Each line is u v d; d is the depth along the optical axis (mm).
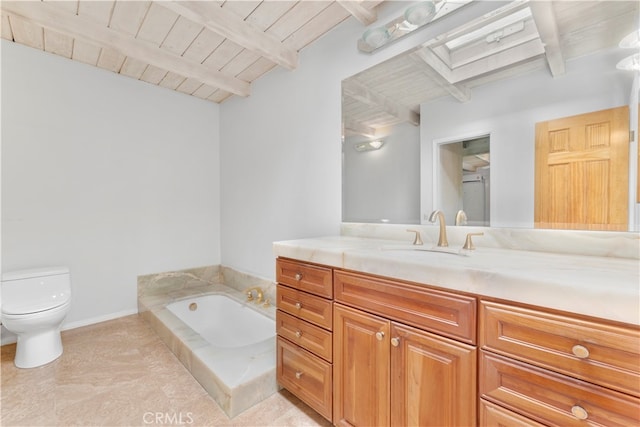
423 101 1568
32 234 2254
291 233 2424
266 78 2641
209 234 3309
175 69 2355
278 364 1561
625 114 1008
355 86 1879
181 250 3098
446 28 1454
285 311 1518
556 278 710
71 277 2432
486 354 813
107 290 2627
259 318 2346
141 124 2812
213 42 2189
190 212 3160
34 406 1470
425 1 1455
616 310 612
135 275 2789
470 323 845
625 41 1014
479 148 1368
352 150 1921
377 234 1785
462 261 974
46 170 2311
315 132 2172
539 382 723
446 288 896
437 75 1512
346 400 1202
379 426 1080
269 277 2666
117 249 2680
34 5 1736
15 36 2090
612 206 1039
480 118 1363
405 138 1649
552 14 1166
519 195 1250
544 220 1189
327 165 2090
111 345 2131
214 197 3352
